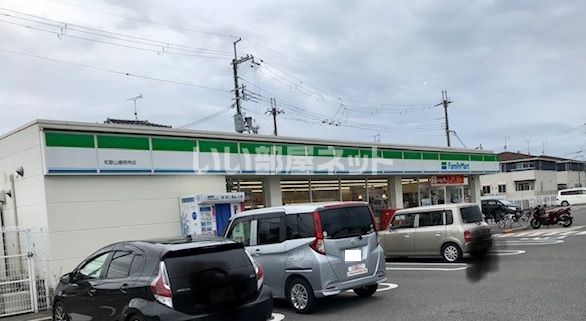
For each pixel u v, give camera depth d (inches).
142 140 534.6
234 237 397.7
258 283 270.4
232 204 585.6
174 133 564.1
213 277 251.8
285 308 372.2
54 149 467.5
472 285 400.5
